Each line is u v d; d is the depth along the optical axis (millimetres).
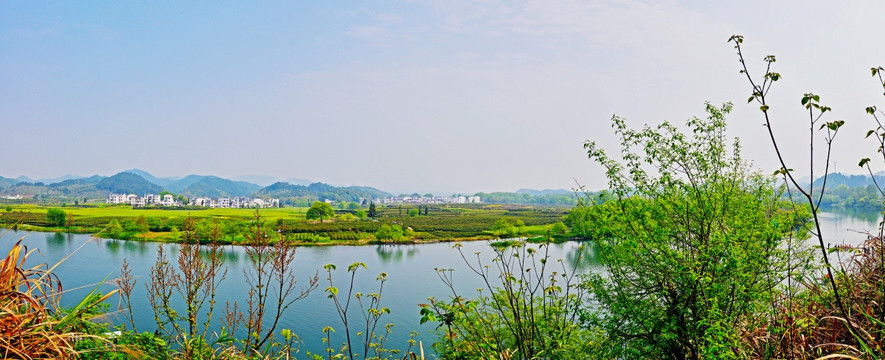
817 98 2676
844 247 4562
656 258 7137
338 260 58500
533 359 4656
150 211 154500
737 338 4191
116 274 37375
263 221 5371
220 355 4500
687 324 6688
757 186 7414
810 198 2775
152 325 20500
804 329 3873
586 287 8117
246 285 33906
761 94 2869
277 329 24656
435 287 38312
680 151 7328
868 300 3916
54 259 45844
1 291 3094
